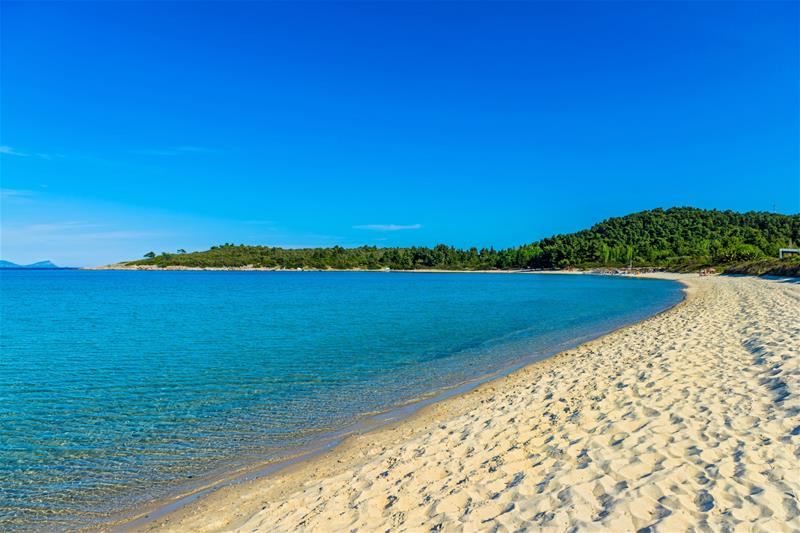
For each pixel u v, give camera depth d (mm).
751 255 85500
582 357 14727
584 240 171000
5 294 59344
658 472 5285
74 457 8391
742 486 4797
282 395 12281
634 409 7902
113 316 33219
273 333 23922
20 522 6324
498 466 6242
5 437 9383
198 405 11461
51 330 25891
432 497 5574
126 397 12234
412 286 79375
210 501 6645
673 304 33625
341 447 8484
